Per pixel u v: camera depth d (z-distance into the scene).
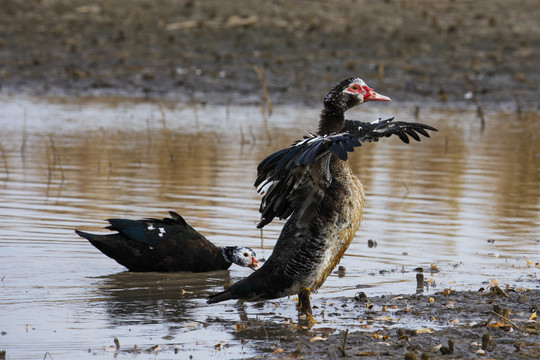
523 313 9.74
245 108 26.25
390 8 35.44
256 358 8.21
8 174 17.31
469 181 17.73
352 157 20.34
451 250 12.75
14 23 31.92
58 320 9.49
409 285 11.11
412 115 25.50
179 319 9.66
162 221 12.37
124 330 9.17
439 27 33.19
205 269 12.33
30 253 12.35
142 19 33.03
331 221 9.42
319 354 8.34
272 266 9.66
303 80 28.69
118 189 16.23
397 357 8.20
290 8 34.91
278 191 9.48
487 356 8.21
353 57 30.55
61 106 25.86
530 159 20.22
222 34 32.16
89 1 34.38
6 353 8.30
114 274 11.87
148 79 28.95
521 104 27.73
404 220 14.54
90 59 30.11
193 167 18.39
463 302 10.23
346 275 11.61
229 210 14.88
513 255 12.54
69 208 14.70
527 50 31.66
